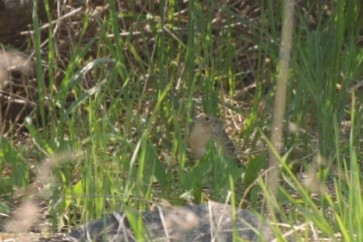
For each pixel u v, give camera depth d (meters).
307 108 10.73
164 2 11.11
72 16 12.05
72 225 8.78
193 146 10.56
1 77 10.09
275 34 10.82
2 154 10.04
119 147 9.84
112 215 7.61
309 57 10.44
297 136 10.34
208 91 11.03
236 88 12.76
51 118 9.95
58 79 12.12
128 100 10.34
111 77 10.37
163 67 11.00
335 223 7.64
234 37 12.70
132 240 7.23
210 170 9.39
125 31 12.03
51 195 9.28
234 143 11.41
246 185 9.29
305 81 10.25
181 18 12.25
